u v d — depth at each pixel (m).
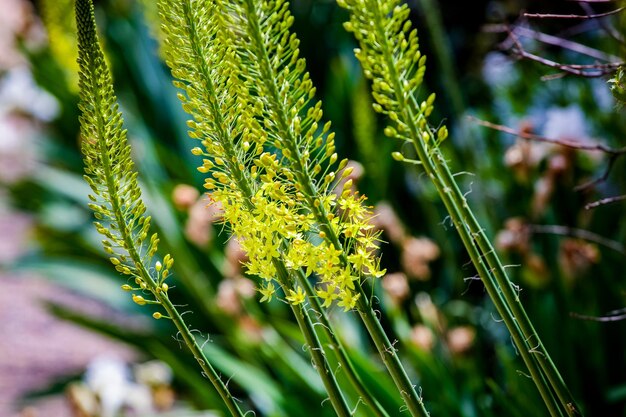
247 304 2.23
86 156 1.16
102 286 3.07
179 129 3.67
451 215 1.17
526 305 2.17
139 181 2.97
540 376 1.19
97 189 1.16
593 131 2.62
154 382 2.71
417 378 2.03
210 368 1.18
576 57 2.78
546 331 2.03
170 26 1.16
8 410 3.58
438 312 2.19
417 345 1.98
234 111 1.17
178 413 2.53
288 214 1.16
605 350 2.06
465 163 2.84
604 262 2.15
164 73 3.91
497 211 2.64
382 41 1.13
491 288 1.18
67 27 3.18
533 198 2.28
